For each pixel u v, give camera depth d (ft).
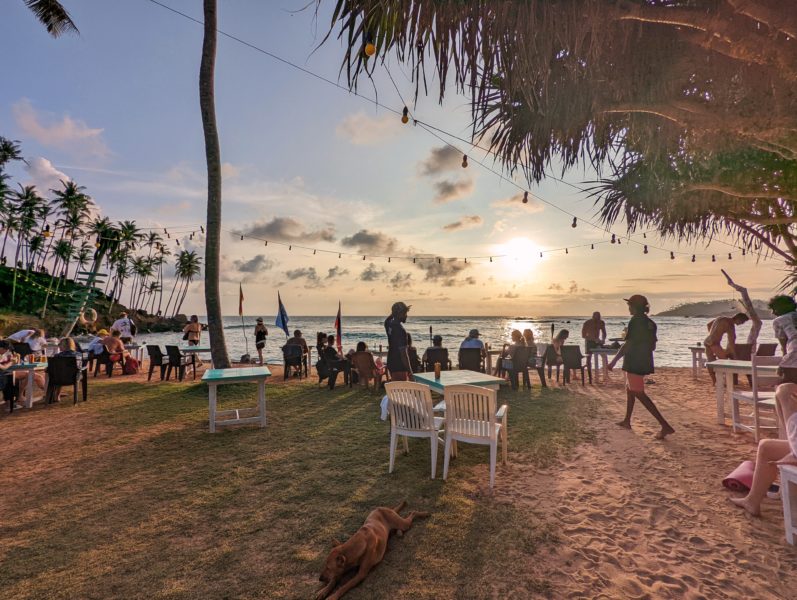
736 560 8.27
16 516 10.46
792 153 9.82
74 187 188.75
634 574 7.86
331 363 28.78
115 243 92.73
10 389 22.21
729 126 9.79
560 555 8.50
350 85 9.60
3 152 139.74
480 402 12.23
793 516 9.17
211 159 29.22
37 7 43.37
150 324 245.45
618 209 21.06
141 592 7.45
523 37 8.68
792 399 9.78
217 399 25.25
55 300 182.39
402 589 7.45
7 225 169.17
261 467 13.79
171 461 14.44
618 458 14.34
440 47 9.19
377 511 9.22
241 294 40.63
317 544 9.00
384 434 17.69
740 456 14.11
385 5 8.61
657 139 13.85
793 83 8.70
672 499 11.03
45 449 15.89
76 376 24.32
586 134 13.99
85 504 11.11
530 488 11.90
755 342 26.48
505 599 7.15
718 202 17.95
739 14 8.20
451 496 11.39
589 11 8.23
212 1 28.96
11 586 7.66
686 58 9.81
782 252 21.85
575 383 31.27
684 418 19.65
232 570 8.08
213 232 29.17
